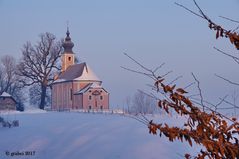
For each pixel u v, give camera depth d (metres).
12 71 118.31
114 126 48.91
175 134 4.33
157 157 28.81
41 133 45.78
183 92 4.31
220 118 4.33
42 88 114.00
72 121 59.62
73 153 32.69
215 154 4.16
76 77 114.00
